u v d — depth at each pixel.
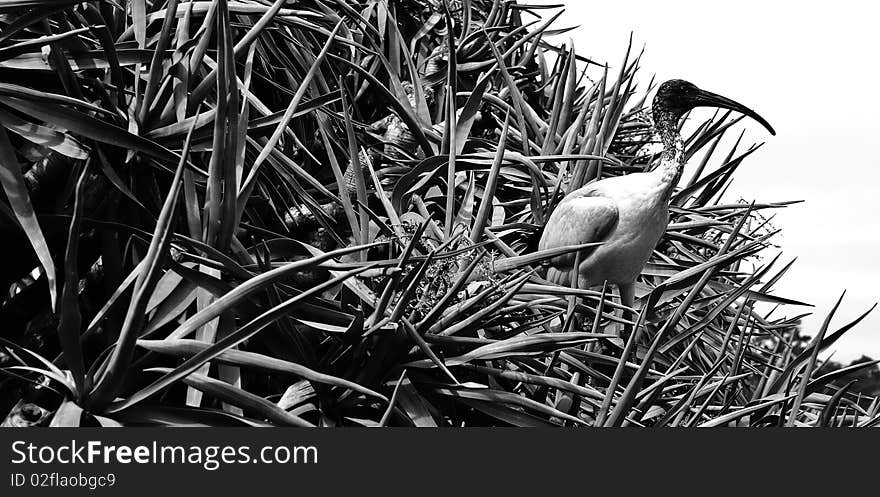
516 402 3.38
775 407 4.66
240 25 4.60
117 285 3.33
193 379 2.85
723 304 4.61
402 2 6.88
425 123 5.43
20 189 2.96
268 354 3.53
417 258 3.39
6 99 3.20
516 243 5.62
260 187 4.09
